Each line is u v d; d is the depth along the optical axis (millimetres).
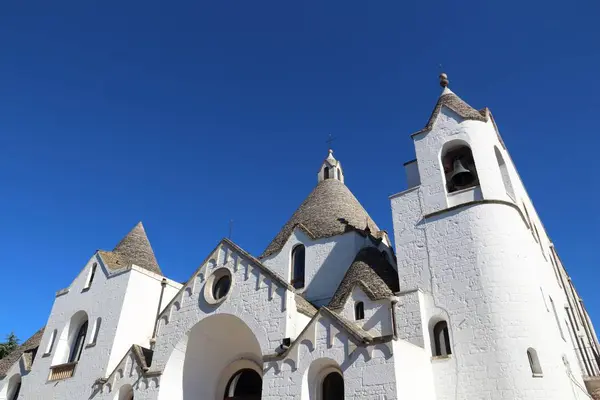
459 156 26688
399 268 23891
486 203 22969
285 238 33625
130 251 36938
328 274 29375
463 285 21469
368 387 17141
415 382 18281
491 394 18672
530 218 28531
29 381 32875
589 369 25625
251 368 26078
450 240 22984
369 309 22312
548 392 18172
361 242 29938
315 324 19844
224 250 26125
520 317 19766
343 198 35844
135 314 30781
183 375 24734
